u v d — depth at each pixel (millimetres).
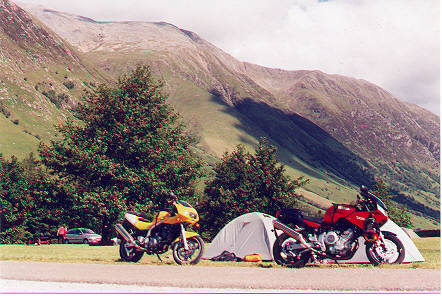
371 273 7109
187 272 7211
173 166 33062
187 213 9445
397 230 12297
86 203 30844
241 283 5938
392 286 5719
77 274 6777
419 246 20219
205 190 46719
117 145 32188
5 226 58969
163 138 34250
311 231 9172
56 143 34156
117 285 6066
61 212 35188
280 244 9156
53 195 35250
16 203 59656
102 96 34781
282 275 6832
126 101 34312
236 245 13875
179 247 9422
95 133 33125
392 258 9203
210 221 45594
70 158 32406
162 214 9781
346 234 8898
